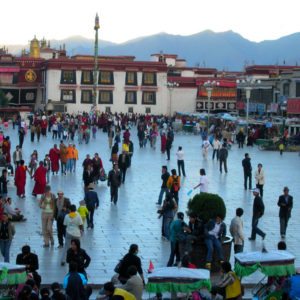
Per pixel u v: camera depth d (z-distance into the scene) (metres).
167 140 37.66
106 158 37.00
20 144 40.41
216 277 14.05
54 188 26.06
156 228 19.00
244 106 81.88
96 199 18.81
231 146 49.78
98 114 72.38
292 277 12.01
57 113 71.75
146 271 14.52
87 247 16.56
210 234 14.17
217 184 28.36
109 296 10.70
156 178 29.89
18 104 86.69
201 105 90.31
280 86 70.44
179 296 12.16
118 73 83.12
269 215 21.45
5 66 85.62
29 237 17.59
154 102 84.62
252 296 13.07
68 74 81.62
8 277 11.08
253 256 12.04
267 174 32.44
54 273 14.22
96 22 75.06
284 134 48.44
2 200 17.84
